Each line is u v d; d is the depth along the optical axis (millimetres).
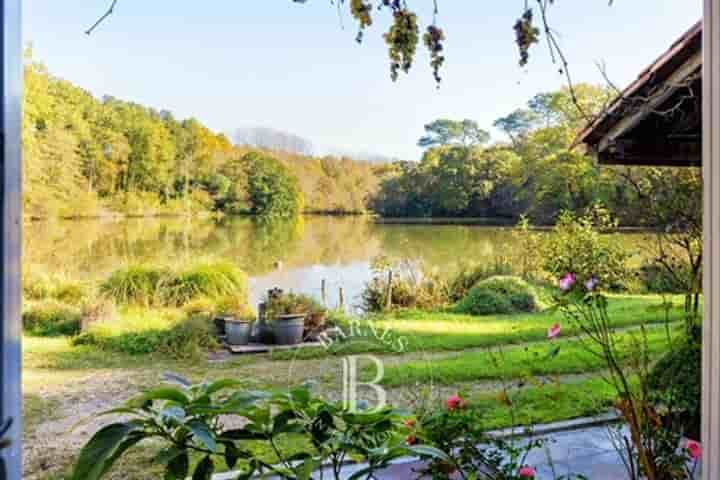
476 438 2191
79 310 4754
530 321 5328
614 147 3951
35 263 4805
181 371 4320
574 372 4004
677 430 1924
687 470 1807
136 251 5238
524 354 4543
